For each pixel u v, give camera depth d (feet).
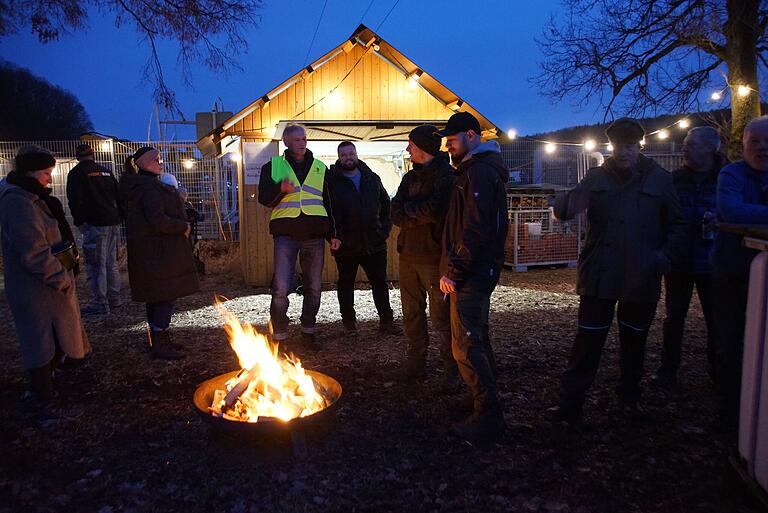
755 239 8.89
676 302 14.39
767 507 8.27
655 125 49.57
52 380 15.66
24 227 12.19
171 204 17.06
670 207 11.76
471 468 10.82
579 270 12.34
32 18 24.98
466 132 11.55
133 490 10.16
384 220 20.03
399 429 12.46
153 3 25.61
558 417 12.60
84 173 23.36
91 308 24.25
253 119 30.42
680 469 10.66
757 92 35.47
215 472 10.78
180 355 17.62
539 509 9.53
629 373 12.68
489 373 11.79
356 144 36.06
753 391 8.75
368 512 9.54
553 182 50.78
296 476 10.57
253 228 30.71
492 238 11.43
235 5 26.61
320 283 18.47
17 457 11.41
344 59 31.19
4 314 24.38
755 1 34.42
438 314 14.05
